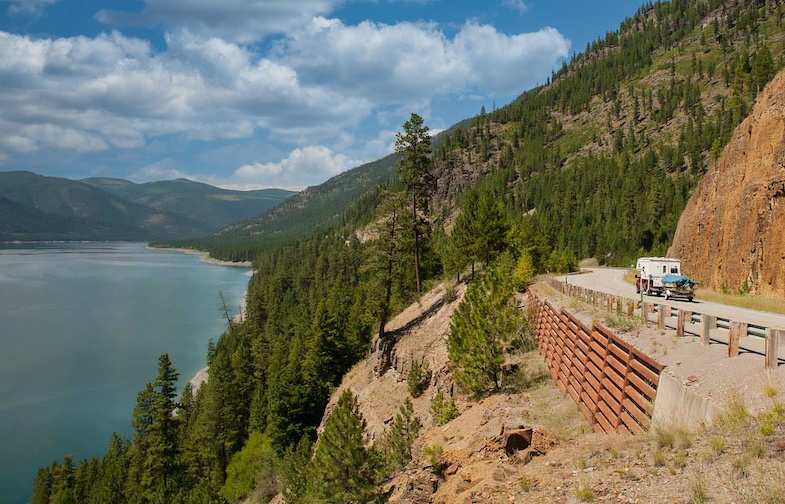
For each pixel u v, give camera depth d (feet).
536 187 542.16
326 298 290.97
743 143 145.38
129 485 138.10
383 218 131.75
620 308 53.62
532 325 79.36
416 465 50.06
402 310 157.17
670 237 353.72
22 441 152.35
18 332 269.64
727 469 22.44
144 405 139.33
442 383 81.15
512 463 34.88
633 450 29.14
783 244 114.11
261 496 121.19
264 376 215.31
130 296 408.46
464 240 134.31
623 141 623.36
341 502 64.03
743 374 29.53
